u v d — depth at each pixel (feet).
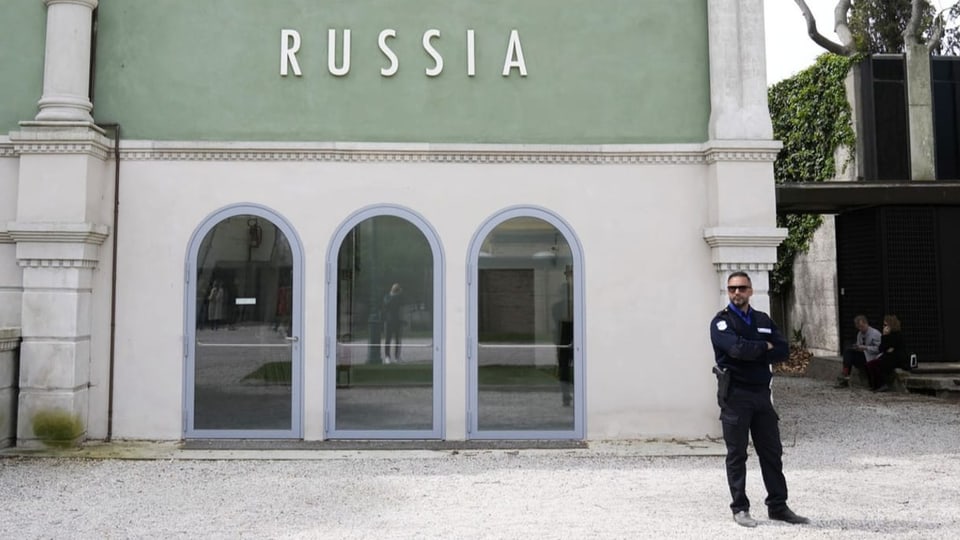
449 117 29.27
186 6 29.12
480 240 28.86
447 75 29.37
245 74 29.07
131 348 28.19
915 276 44.88
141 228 28.43
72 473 23.93
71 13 27.81
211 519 19.20
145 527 18.54
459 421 28.45
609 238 29.01
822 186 44.09
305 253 28.60
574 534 17.90
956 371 43.16
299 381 28.35
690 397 28.76
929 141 51.01
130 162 28.58
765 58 29.19
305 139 28.94
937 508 20.04
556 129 29.40
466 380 28.55
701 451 26.78
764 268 28.35
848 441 29.04
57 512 19.83
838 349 54.13
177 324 28.27
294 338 28.40
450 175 28.99
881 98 51.60
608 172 29.17
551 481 23.11
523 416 28.58
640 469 24.61
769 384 19.16
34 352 26.94
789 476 23.66
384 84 29.22
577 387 28.71
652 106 29.58
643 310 28.91
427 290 28.76
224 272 28.53
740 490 18.57
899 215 45.03
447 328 28.63
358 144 28.58
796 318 62.03
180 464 25.20
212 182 28.66
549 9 29.68
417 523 18.81
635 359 28.78
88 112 28.12
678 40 29.78
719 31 29.19
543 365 28.73
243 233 28.66
